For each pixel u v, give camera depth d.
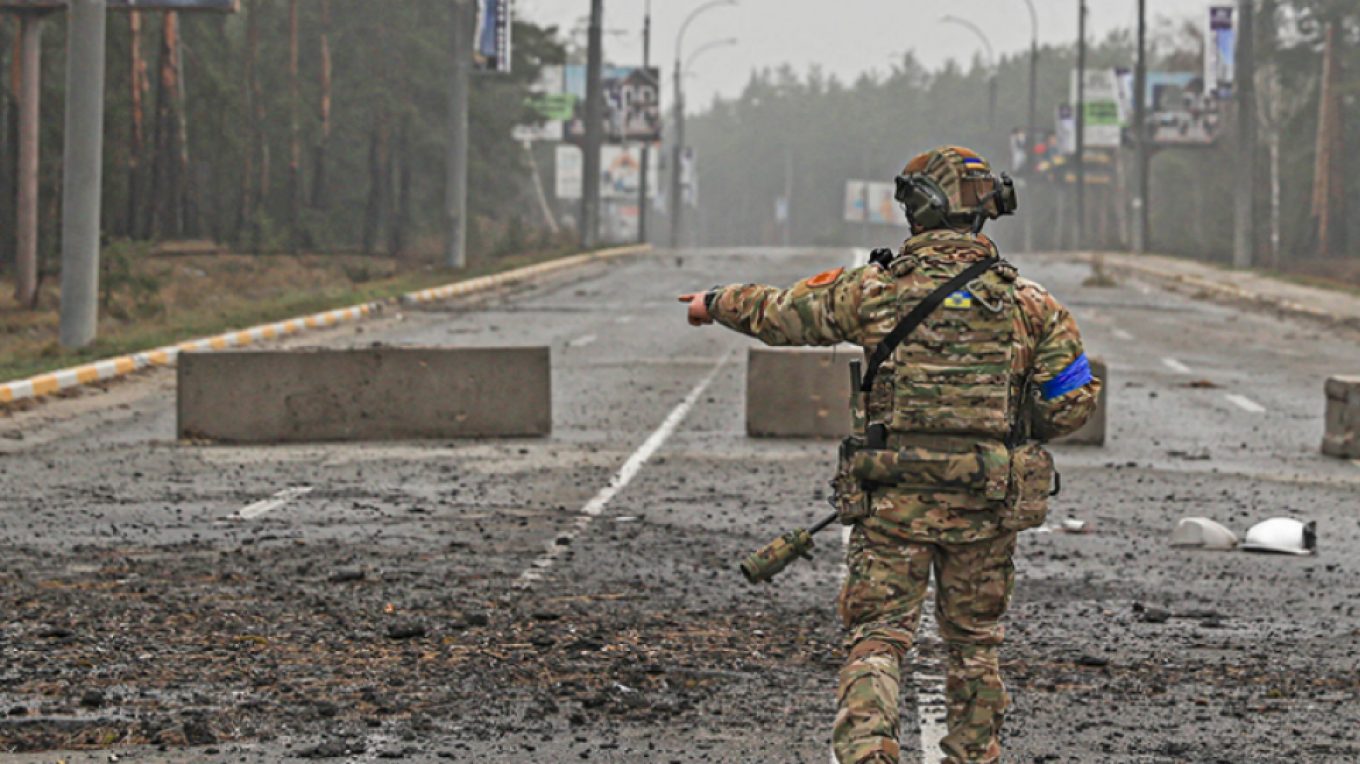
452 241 94.62
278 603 16.59
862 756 8.22
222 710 12.41
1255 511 24.31
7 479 26.41
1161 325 66.81
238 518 22.53
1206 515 23.91
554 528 21.89
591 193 133.25
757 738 11.84
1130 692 13.45
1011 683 13.73
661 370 46.38
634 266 111.19
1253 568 19.69
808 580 18.36
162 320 59.78
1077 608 17.11
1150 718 12.61
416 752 11.42
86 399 39.19
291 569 18.62
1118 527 22.75
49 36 93.56
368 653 14.36
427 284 83.19
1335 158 143.25
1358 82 147.25
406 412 32.09
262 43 141.62
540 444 31.39
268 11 142.00
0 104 90.75
